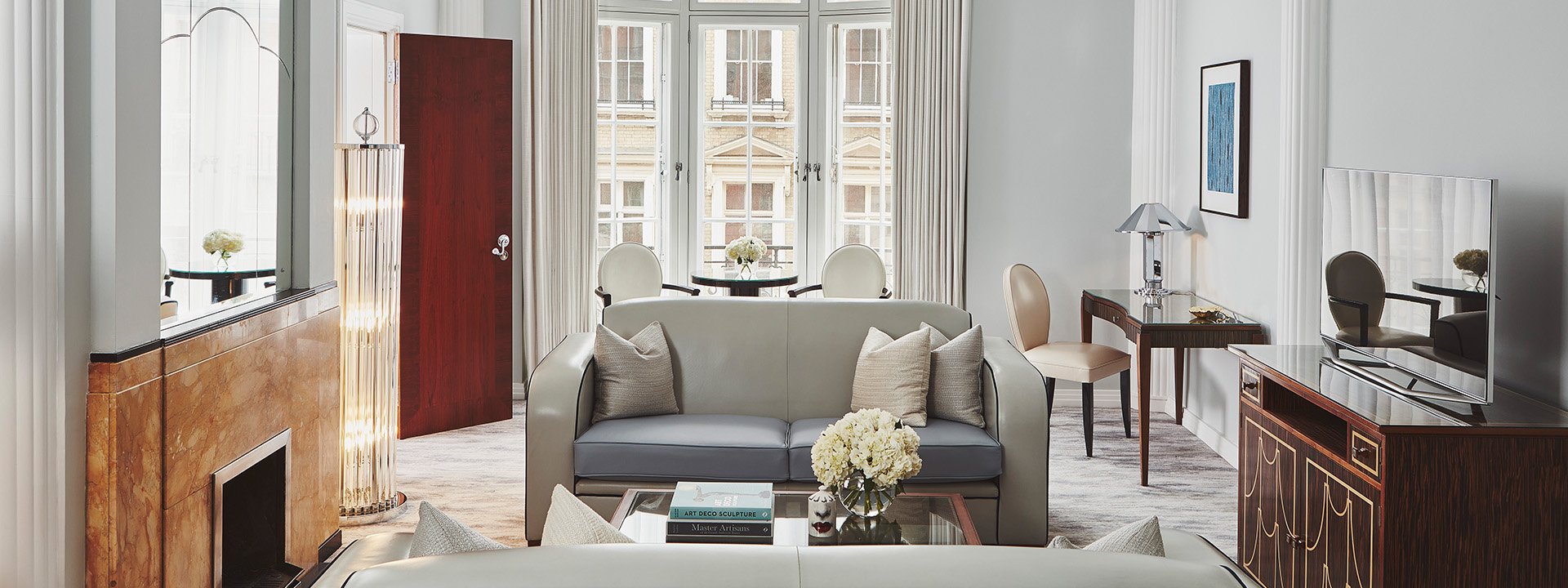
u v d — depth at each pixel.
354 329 4.15
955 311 4.37
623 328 4.32
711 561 1.47
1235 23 5.18
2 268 2.40
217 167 3.14
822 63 6.86
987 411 4.04
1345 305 3.55
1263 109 4.83
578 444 3.76
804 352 4.30
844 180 6.92
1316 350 3.78
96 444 2.59
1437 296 2.93
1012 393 3.79
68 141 2.53
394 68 5.67
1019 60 6.34
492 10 6.33
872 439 2.98
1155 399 6.33
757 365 4.29
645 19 6.81
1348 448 2.88
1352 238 3.50
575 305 6.60
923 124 6.40
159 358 2.77
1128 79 6.31
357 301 4.14
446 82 5.59
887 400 4.02
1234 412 5.20
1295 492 3.25
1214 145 5.39
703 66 6.91
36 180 2.45
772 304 4.38
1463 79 3.32
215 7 3.10
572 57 6.41
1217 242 5.46
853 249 6.45
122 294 2.64
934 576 1.45
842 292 6.42
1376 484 2.70
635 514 3.11
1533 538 2.65
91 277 2.61
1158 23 6.05
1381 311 3.29
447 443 5.50
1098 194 6.38
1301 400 3.51
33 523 2.49
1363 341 3.43
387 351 4.23
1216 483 4.87
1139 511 4.46
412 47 5.49
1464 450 2.64
